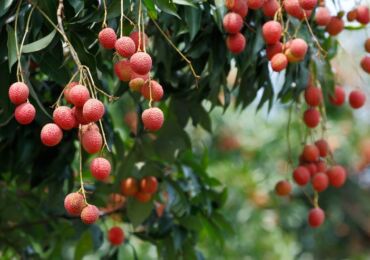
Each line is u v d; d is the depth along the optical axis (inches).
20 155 117.3
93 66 105.7
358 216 245.4
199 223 122.4
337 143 223.8
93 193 122.6
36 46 102.6
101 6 104.5
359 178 243.9
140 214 120.3
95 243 124.6
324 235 246.1
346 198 244.1
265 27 109.0
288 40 112.7
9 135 114.9
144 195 120.0
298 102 119.3
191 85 116.3
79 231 124.9
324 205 241.1
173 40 112.7
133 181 120.0
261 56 114.5
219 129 223.1
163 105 116.0
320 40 119.0
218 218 126.0
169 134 119.5
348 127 229.5
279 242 211.0
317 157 118.2
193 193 123.2
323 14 114.5
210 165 215.0
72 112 98.9
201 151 179.3
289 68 114.8
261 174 215.6
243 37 109.4
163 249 123.9
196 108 119.0
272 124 221.6
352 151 230.8
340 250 251.1
